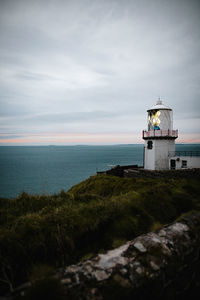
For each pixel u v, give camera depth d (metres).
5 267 3.41
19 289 2.60
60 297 2.46
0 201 7.59
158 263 3.41
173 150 31.42
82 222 5.06
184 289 3.50
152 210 6.90
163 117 30.30
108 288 2.74
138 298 2.84
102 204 6.50
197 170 13.79
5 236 3.98
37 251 3.97
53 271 3.14
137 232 5.49
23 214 6.51
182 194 8.52
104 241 4.89
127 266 3.21
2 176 85.88
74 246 4.41
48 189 59.38
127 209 6.41
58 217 5.11
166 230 4.53
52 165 132.12
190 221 5.10
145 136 31.81
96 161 155.88
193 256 3.99
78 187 22.69
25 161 168.00
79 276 2.89
